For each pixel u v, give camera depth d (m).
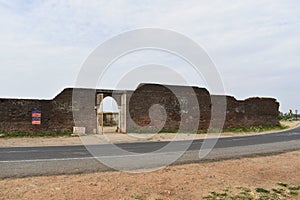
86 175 6.85
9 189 5.59
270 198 5.60
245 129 25.17
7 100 18.47
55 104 19.59
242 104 26.05
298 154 10.50
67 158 9.19
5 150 11.28
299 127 30.19
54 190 5.62
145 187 6.05
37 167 7.67
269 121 27.86
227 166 8.19
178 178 6.77
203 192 5.85
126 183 6.27
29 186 5.82
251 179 6.93
